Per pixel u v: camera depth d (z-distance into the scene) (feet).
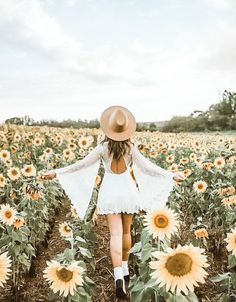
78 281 8.20
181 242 17.28
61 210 24.32
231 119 131.23
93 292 9.96
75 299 9.09
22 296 13.07
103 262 15.58
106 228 19.83
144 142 46.88
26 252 14.83
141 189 12.76
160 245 9.72
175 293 7.75
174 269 6.93
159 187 12.63
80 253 12.12
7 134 43.91
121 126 12.12
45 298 12.93
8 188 18.38
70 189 12.59
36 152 35.37
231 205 16.52
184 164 26.07
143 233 9.43
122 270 11.71
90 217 15.38
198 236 14.05
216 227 16.75
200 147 35.65
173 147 31.71
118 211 11.80
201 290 13.01
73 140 36.96
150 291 8.49
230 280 9.59
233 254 8.50
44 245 17.78
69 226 13.84
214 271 14.65
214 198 17.67
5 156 24.27
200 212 20.42
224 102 139.13
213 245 16.79
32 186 15.33
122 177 12.24
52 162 26.55
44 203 18.35
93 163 12.60
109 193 11.98
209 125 132.67
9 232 12.80
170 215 9.07
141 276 9.13
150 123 141.69
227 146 30.81
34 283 14.08
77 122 121.19
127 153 12.35
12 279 13.20
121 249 11.46
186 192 21.81
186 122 135.85
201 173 22.45
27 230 13.26
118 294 10.96
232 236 8.27
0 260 8.02
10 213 12.31
